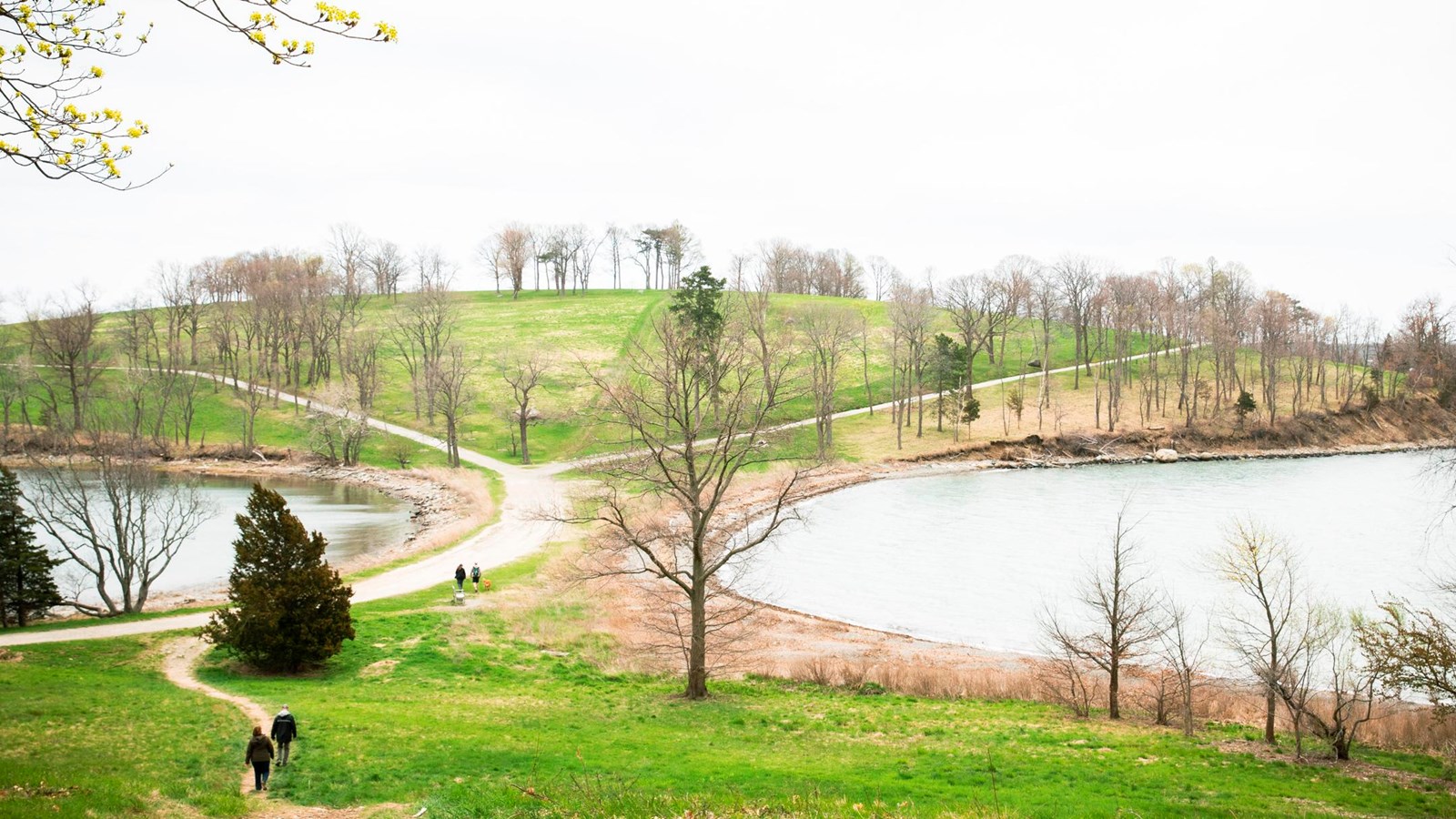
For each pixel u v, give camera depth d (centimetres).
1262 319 13325
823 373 10862
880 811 1809
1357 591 5034
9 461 9300
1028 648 4388
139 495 4600
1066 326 16350
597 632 4284
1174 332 13225
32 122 963
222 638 3422
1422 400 12306
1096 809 1967
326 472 10181
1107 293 14250
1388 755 2753
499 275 19462
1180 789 2267
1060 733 2936
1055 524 7431
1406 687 3105
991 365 14600
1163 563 5850
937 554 6488
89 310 10956
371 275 17050
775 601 5338
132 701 2747
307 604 3441
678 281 19362
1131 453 11306
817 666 3841
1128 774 2402
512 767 2239
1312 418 12369
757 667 3944
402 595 4747
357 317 15662
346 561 6059
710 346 3903
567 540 6344
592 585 5072
